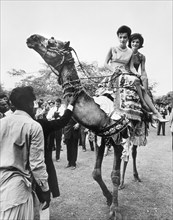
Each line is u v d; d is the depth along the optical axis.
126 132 3.95
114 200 4.00
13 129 2.47
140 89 4.47
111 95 4.14
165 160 7.78
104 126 3.81
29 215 2.41
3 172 2.40
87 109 3.70
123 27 4.42
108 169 6.77
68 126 6.76
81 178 6.00
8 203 2.27
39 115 8.41
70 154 6.92
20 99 2.63
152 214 4.20
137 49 5.10
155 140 12.25
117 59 4.56
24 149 2.46
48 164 3.53
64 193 5.05
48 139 3.49
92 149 9.48
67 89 3.66
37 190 2.96
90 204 4.55
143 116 4.75
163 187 5.36
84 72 4.02
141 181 5.70
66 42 3.63
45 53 3.64
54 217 4.09
